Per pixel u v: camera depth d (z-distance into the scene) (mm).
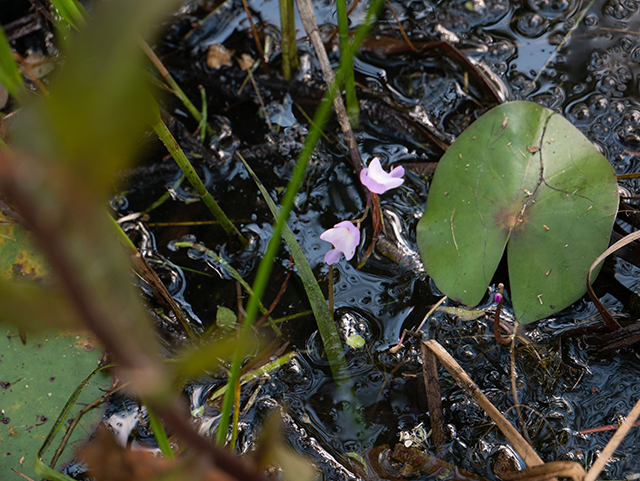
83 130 128
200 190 766
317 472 738
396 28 835
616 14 834
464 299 755
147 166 802
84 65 124
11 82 691
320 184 801
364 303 773
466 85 820
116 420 748
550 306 750
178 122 808
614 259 773
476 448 741
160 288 759
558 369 753
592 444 739
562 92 814
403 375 757
